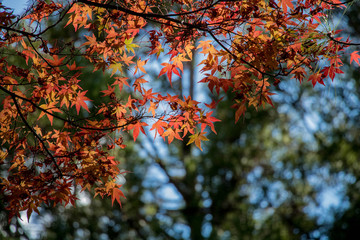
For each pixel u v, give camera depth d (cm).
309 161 1115
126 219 1016
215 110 1097
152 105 403
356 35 798
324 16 369
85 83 678
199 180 1156
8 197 364
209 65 382
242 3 366
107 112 402
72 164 390
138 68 416
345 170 1051
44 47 379
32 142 550
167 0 420
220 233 1086
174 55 407
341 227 948
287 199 1110
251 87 374
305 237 1025
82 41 629
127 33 394
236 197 1114
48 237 810
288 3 356
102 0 409
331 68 389
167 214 1164
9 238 718
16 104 356
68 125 400
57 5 389
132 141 986
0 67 393
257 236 1029
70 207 852
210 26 388
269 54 363
